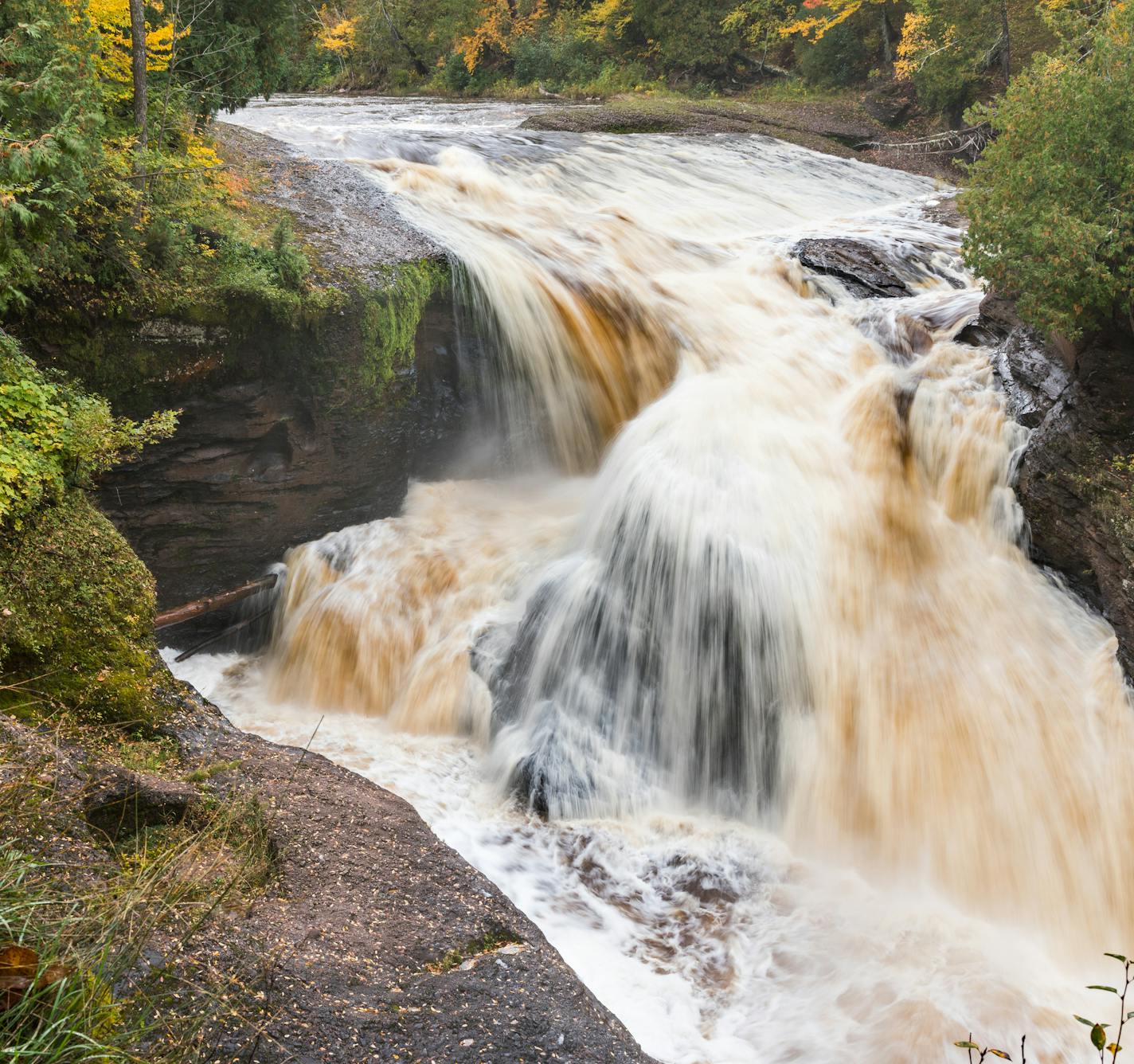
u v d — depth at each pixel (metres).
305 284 10.28
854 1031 5.79
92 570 7.02
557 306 11.93
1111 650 8.00
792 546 8.84
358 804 5.93
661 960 6.44
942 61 22.36
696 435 9.88
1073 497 8.52
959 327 11.03
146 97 10.31
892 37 27.05
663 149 19.08
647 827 7.90
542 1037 4.36
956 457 9.65
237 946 4.38
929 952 6.55
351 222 12.32
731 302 12.60
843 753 8.15
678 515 8.98
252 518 10.28
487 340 11.83
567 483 12.12
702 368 11.45
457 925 5.01
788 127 22.28
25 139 7.25
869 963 6.42
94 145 8.27
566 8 35.38
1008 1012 5.97
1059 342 9.49
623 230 14.35
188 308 9.25
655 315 12.11
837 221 16.14
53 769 5.30
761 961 6.44
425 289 11.20
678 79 30.67
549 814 7.88
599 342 11.87
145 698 6.55
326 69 39.44
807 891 7.25
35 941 3.66
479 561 10.53
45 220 7.15
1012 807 7.64
